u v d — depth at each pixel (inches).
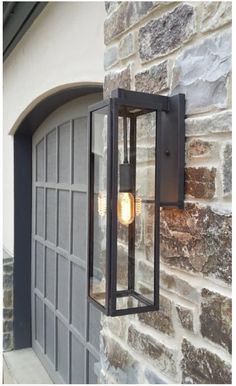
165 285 37.6
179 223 35.5
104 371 50.5
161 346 38.0
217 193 31.0
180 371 35.0
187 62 34.6
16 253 123.3
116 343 47.3
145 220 35.2
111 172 33.1
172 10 36.7
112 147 33.0
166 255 37.4
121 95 34.2
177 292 35.8
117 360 46.9
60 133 98.9
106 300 33.7
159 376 38.2
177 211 35.8
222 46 30.6
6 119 124.9
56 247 102.1
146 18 40.9
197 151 33.3
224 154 30.3
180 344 35.2
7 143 126.6
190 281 34.1
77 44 73.2
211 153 31.7
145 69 41.2
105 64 50.7
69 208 93.0
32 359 117.3
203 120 32.5
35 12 90.7
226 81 30.1
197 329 32.9
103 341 51.1
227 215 29.9
